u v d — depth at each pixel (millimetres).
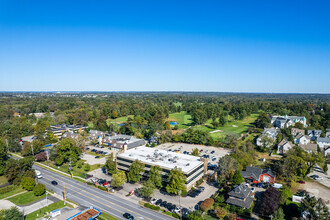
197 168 88625
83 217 63188
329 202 74812
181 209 69875
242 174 92062
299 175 92188
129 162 95938
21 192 82250
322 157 104250
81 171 103250
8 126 168500
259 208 68000
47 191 82750
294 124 185875
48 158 120375
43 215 66062
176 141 162625
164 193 81438
